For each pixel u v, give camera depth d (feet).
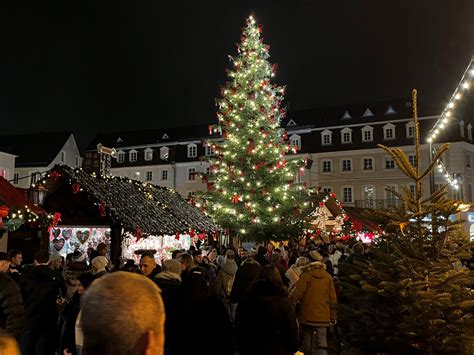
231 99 77.56
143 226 39.88
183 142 190.90
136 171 195.72
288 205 74.02
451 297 18.16
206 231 55.11
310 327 26.03
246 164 75.10
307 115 184.75
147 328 5.35
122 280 5.62
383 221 20.22
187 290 17.88
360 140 166.71
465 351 16.78
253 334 16.78
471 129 160.04
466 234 20.33
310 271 26.35
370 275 19.42
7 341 5.68
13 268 26.89
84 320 5.34
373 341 18.25
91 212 42.11
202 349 17.17
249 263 26.03
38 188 38.50
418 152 20.92
